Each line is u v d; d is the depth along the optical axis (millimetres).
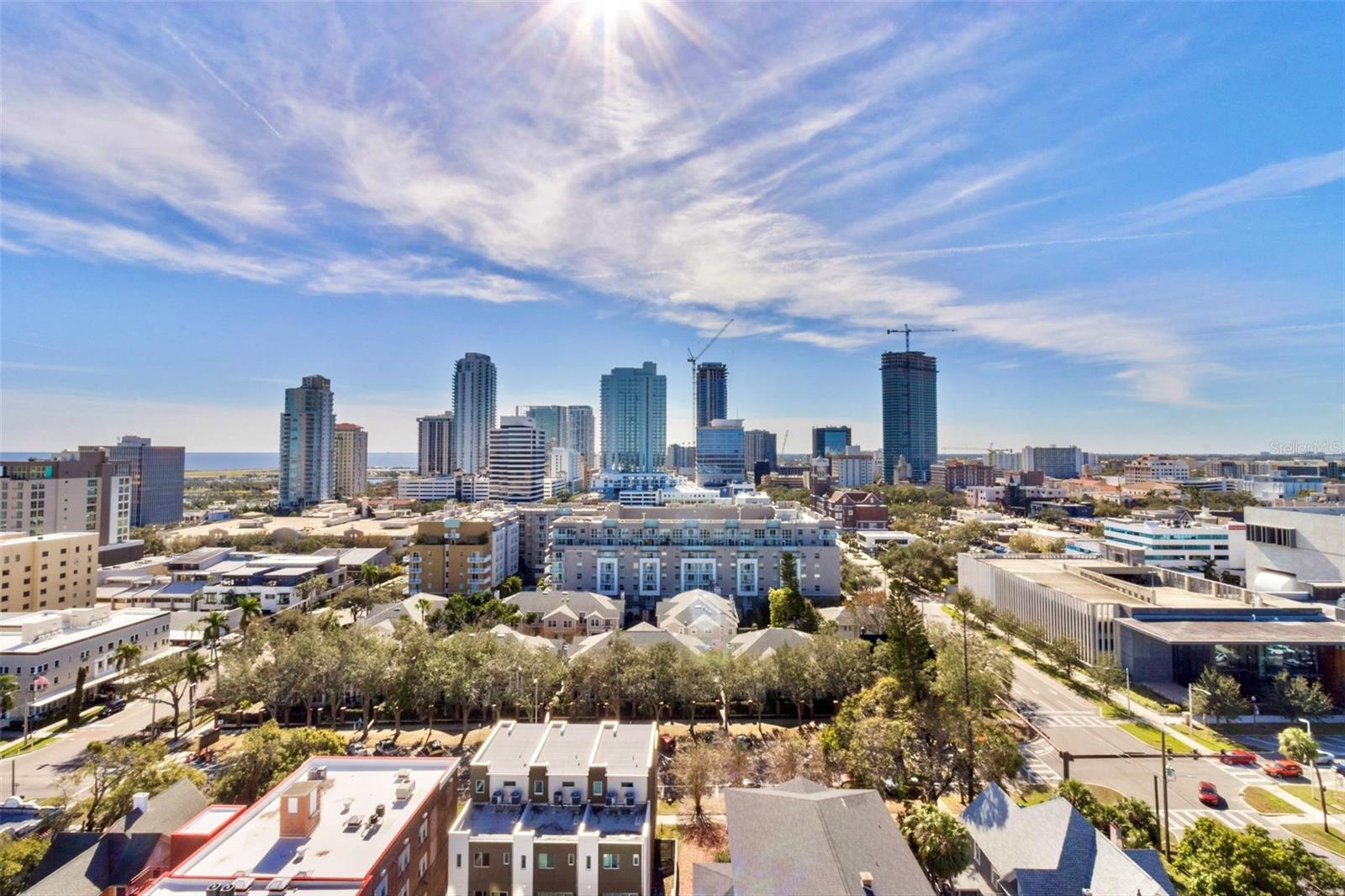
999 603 180375
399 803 57031
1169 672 129625
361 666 106062
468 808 65375
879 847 54281
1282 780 89812
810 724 108625
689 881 67375
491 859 60719
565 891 60188
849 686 106812
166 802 64438
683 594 170375
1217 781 89688
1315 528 156625
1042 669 139500
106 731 108938
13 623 126938
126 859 57562
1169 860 63875
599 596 172875
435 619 153875
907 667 97188
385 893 48344
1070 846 55531
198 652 121750
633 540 190125
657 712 104125
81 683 112375
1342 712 113438
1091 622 136500
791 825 55281
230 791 74875
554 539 191875
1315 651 118250
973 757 78688
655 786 73062
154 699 111312
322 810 55469
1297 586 153375
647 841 61125
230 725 110812
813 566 188875
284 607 188250
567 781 66312
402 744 102000
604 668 106062
